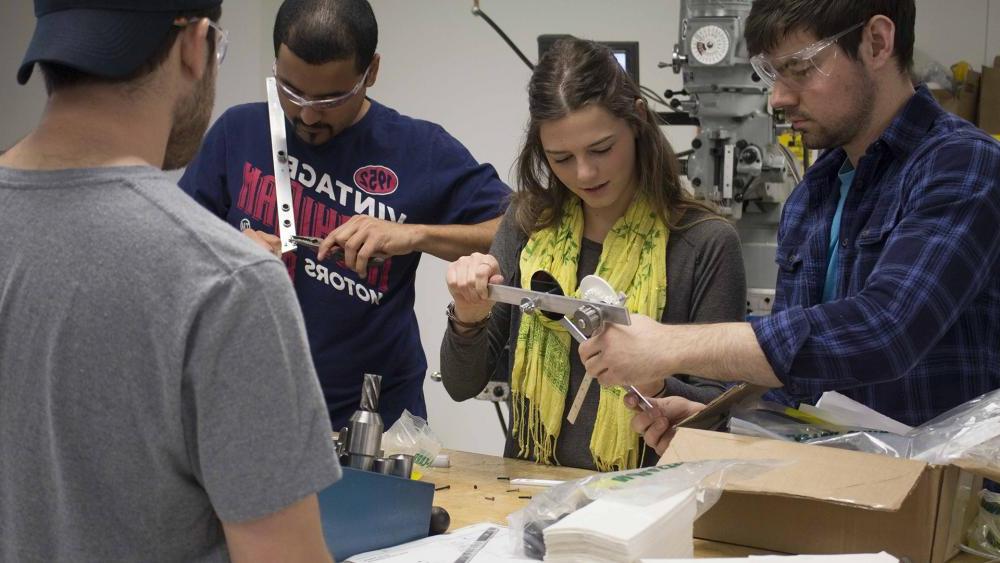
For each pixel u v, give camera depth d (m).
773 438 1.36
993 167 1.38
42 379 0.79
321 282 2.11
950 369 1.50
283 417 0.79
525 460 1.89
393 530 1.25
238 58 4.06
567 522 1.10
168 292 0.78
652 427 1.58
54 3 0.81
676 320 1.83
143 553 0.81
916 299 1.31
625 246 1.87
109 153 0.82
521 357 1.91
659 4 3.77
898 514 1.20
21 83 0.85
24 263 0.80
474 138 4.07
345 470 1.19
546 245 1.94
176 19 0.83
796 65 1.46
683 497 1.18
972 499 1.33
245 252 0.80
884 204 1.52
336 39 1.83
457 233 2.07
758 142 2.27
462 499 1.52
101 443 0.79
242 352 0.77
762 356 1.32
